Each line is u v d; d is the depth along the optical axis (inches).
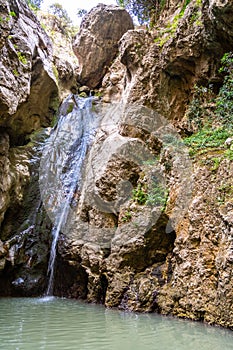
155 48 342.6
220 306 173.6
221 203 193.8
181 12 360.8
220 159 216.5
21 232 361.4
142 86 336.8
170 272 228.7
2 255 325.1
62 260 320.8
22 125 402.6
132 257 247.9
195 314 189.6
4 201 331.6
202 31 284.0
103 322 190.5
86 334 163.2
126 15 561.3
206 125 282.7
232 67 263.0
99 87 580.7
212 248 193.5
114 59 566.6
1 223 356.8
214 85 300.8
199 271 194.1
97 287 268.8
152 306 220.1
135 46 356.8
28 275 335.0
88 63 573.9
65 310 234.8
